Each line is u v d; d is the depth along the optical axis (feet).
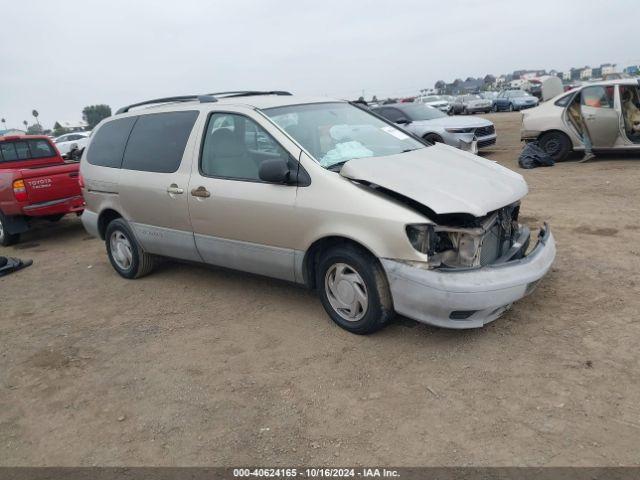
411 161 13.85
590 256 17.56
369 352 12.71
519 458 8.95
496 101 118.73
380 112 46.62
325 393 11.33
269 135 14.28
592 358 11.57
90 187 19.95
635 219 21.44
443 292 11.41
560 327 12.99
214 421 10.81
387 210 11.91
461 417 10.12
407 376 11.60
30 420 11.55
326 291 13.84
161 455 9.96
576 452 8.95
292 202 13.44
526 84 163.73
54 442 10.70
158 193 16.98
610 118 34.04
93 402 11.96
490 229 12.76
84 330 15.87
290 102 15.93
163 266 21.26
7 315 17.81
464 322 11.79
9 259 23.63
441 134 41.93
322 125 15.35
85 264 23.18
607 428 9.45
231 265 15.87
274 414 10.82
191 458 9.80
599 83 34.88
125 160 18.54
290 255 14.02
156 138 17.58
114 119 19.65
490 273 11.68
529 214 23.75
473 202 11.81
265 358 13.02
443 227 11.94
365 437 9.87
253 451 9.82
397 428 10.02
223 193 15.01
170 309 16.72
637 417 9.64
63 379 13.10
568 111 35.88
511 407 10.25
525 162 36.52
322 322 14.52
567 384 10.77
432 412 10.35
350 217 12.39
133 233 18.76
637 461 8.66
